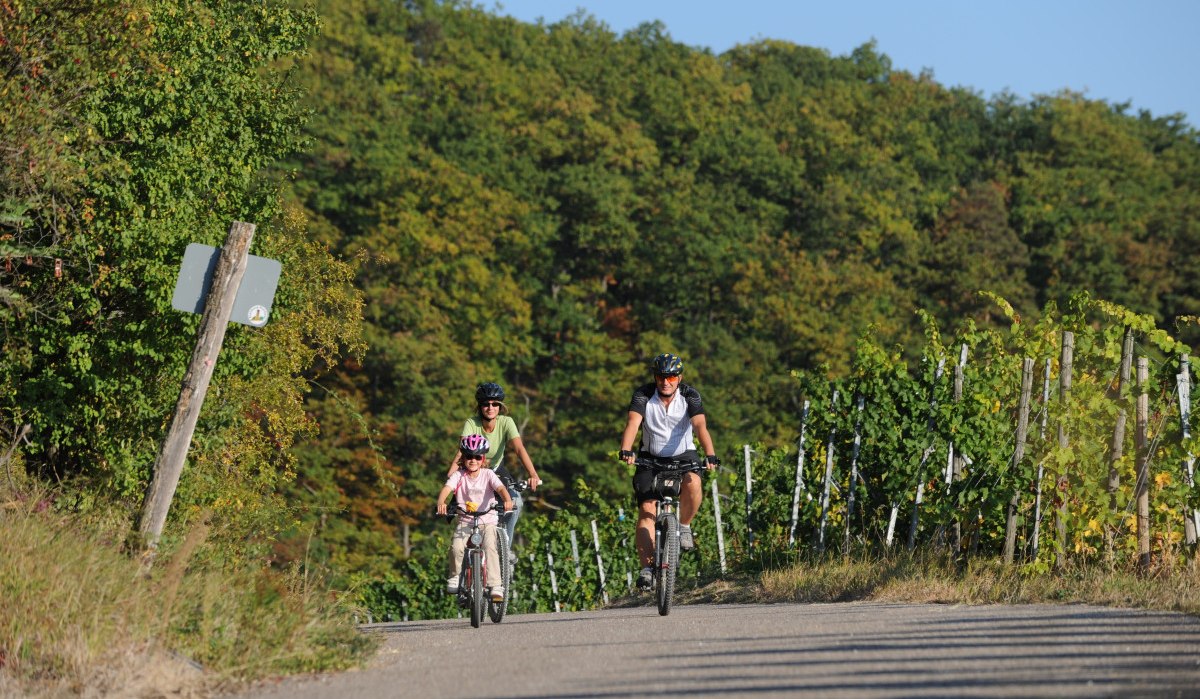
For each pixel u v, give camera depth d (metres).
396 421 104.38
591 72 192.62
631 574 37.84
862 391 23.97
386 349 106.75
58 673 11.98
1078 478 19.11
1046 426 19.70
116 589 13.66
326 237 120.44
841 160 183.00
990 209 170.38
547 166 165.25
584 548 40.69
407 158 139.88
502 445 19.94
